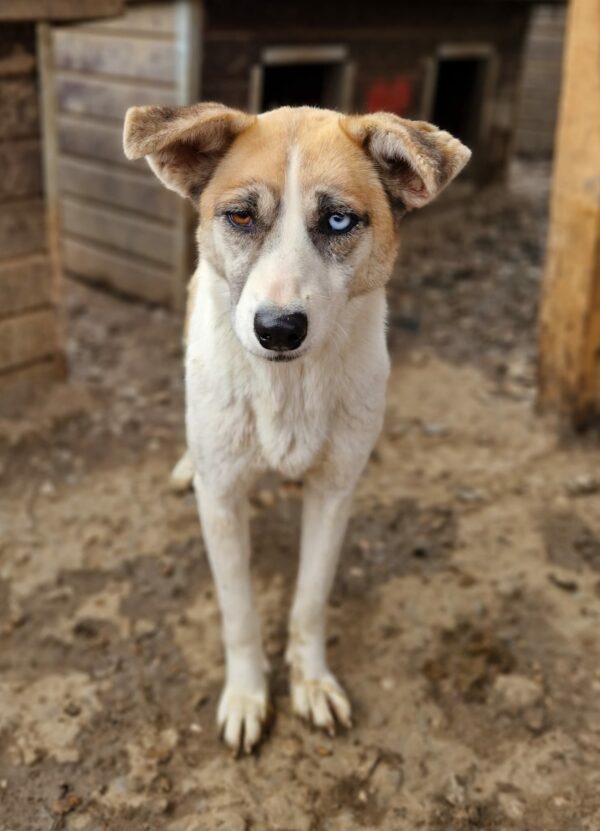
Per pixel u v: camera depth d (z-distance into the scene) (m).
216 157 0.91
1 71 1.37
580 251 1.43
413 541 1.29
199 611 1.16
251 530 1.30
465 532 1.31
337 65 2.27
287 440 0.94
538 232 2.78
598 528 1.33
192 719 1.03
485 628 1.16
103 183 2.04
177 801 0.95
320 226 0.86
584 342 1.47
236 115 0.88
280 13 1.99
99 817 0.94
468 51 2.68
